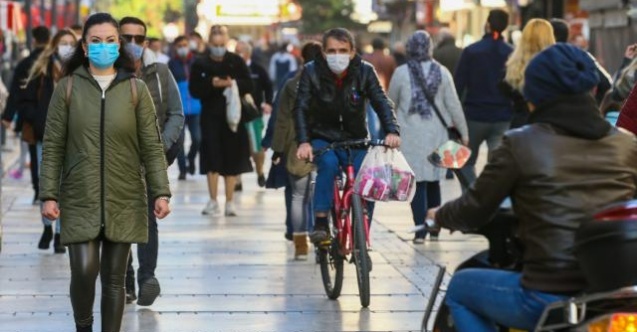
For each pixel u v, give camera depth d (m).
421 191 31.52
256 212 39.16
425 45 31.23
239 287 25.88
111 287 18.53
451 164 14.81
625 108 18.78
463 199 13.41
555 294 12.77
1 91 35.78
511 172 13.04
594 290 12.24
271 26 178.88
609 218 12.05
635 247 11.89
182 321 22.48
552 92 13.16
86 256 18.16
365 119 24.78
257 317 22.91
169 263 28.92
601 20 66.12
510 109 34.94
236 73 37.44
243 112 37.59
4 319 22.56
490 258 13.98
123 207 18.27
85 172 18.08
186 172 51.28
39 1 109.44
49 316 22.83
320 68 24.25
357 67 24.25
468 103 35.16
